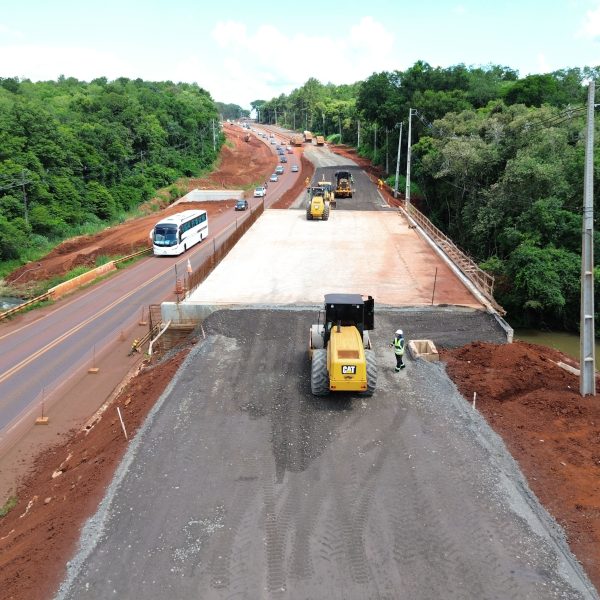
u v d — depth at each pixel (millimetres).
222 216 61406
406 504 10805
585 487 11195
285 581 9039
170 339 22828
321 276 27594
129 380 20547
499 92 69875
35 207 54656
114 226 60531
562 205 30750
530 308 29906
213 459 12492
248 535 10078
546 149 33906
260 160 111625
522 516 10406
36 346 25938
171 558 9586
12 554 10641
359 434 13383
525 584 8859
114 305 31578
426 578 9016
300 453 12641
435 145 52094
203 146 101500
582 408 14461
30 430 18828
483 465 12016
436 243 34844
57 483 14016
